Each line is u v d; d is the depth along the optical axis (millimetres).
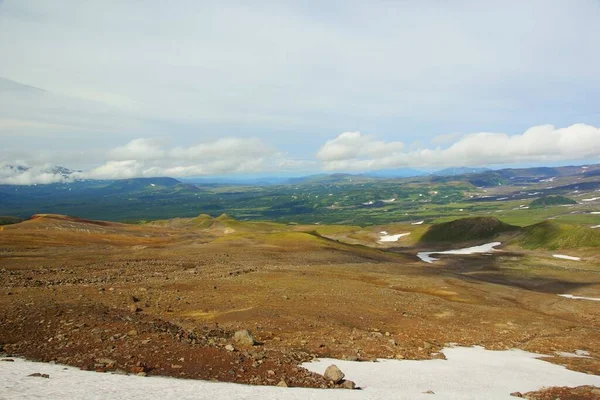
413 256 136125
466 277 83938
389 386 20078
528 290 72688
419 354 28516
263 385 18094
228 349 23000
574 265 109438
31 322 24547
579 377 25531
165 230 169500
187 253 85562
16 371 16609
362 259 95938
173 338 23484
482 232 173125
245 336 25922
